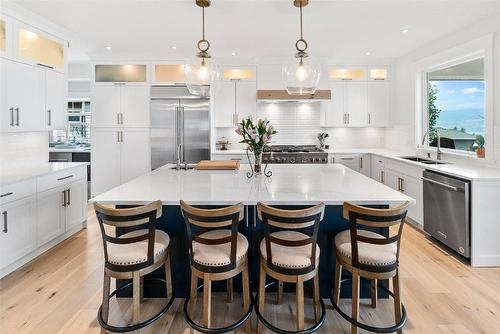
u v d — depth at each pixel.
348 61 5.77
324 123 5.91
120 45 4.88
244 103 5.80
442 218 3.51
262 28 4.04
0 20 3.24
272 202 2.13
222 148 6.03
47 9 3.44
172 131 5.59
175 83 5.60
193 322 2.05
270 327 1.95
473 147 4.11
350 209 1.95
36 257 3.33
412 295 2.58
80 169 4.11
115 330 1.98
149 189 2.52
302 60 2.86
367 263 1.97
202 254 2.01
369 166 5.64
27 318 2.27
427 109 5.06
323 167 3.81
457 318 2.27
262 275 2.10
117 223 1.95
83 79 6.62
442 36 4.36
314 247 1.95
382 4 3.30
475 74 4.08
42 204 3.35
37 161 4.10
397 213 1.90
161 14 3.58
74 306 2.43
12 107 3.37
